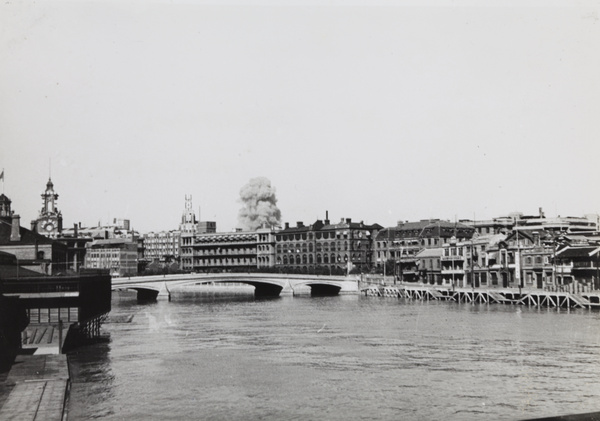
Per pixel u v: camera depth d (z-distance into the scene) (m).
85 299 78.00
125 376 62.50
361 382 59.44
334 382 59.62
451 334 88.94
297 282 197.62
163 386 58.38
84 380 60.91
